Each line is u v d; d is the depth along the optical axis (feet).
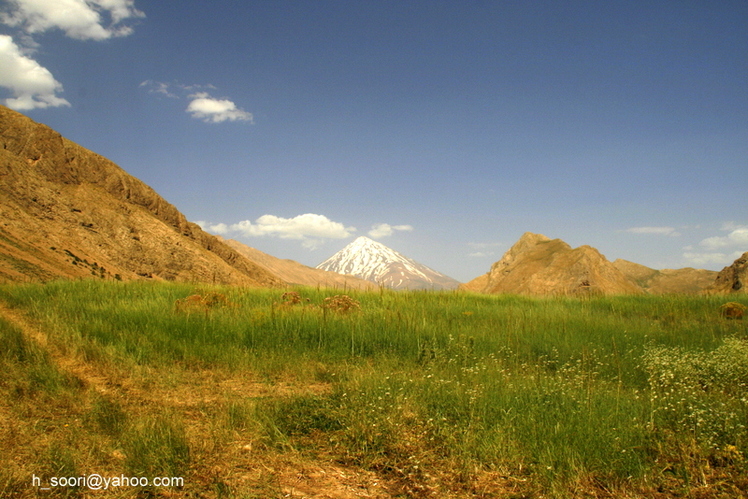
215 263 281.95
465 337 29.78
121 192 280.51
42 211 217.97
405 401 17.25
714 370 21.79
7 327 24.07
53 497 10.53
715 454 13.64
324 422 16.28
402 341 29.76
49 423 14.67
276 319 32.42
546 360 26.76
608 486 12.07
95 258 217.56
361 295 51.08
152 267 245.86
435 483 12.32
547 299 57.82
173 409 16.97
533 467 12.73
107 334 27.09
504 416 15.70
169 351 25.62
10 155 225.97
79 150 273.95
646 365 23.82
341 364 25.61
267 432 15.10
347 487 12.01
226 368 23.68
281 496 11.32
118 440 13.56
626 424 15.17
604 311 47.57
